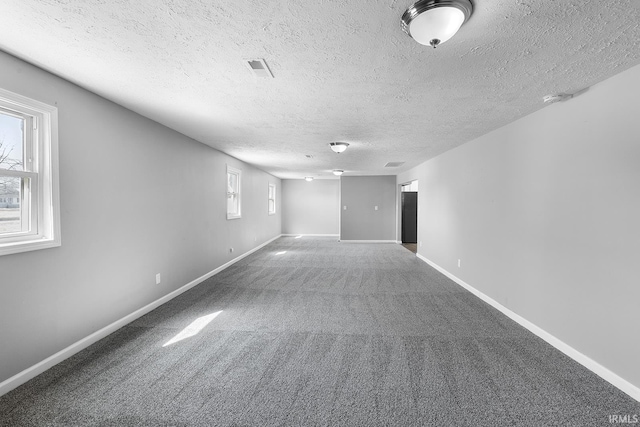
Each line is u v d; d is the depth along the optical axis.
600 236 2.15
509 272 3.24
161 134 3.53
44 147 2.18
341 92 2.48
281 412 1.77
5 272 1.92
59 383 2.02
